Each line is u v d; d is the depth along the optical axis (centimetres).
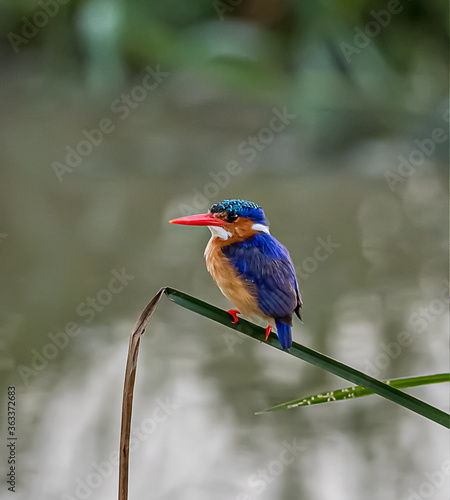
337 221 1368
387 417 793
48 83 1888
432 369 866
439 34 1758
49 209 1399
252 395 823
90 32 1798
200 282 1125
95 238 1280
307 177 1575
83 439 748
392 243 1277
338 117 1677
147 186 1528
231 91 1762
